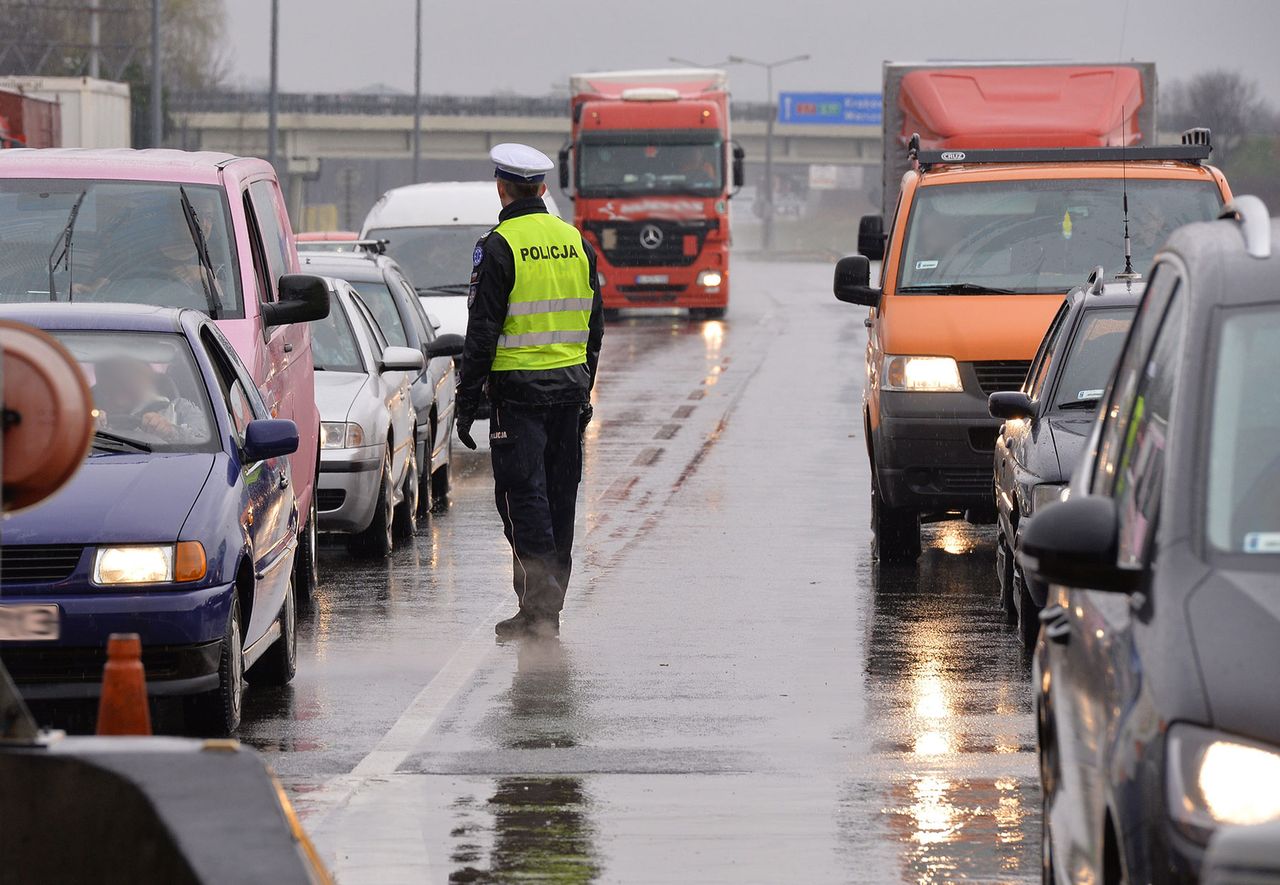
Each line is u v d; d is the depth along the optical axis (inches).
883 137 2795.3
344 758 1010.1
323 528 1670.8
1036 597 1240.2
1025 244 1738.4
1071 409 1341.0
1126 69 2566.4
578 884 801.6
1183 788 485.4
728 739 1050.1
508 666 1248.8
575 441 1348.4
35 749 467.5
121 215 1464.1
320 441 1659.7
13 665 1005.2
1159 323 633.6
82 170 1486.2
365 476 1675.7
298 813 904.9
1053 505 573.6
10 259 1443.2
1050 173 1786.4
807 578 1589.6
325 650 1311.5
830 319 5374.0
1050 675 668.1
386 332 2121.1
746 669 1235.9
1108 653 564.1
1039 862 829.8
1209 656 506.6
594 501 2050.9
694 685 1187.9
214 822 461.1
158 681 1008.2
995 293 1695.4
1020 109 2544.3
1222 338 587.2
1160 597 533.0
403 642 1337.4
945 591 1533.0
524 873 816.3
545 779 966.4
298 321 1449.3
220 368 1213.1
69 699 1018.7
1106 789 542.9
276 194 1692.9
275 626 1169.4
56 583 1004.6
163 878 459.8
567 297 1334.9
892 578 1594.5
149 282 1425.9
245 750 473.7
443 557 1743.4
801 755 1015.0
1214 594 525.0
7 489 453.1
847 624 1389.0
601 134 5054.1
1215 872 442.3
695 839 864.3
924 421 1619.1
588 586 1547.7
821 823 890.1
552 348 1330.0
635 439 2630.4
